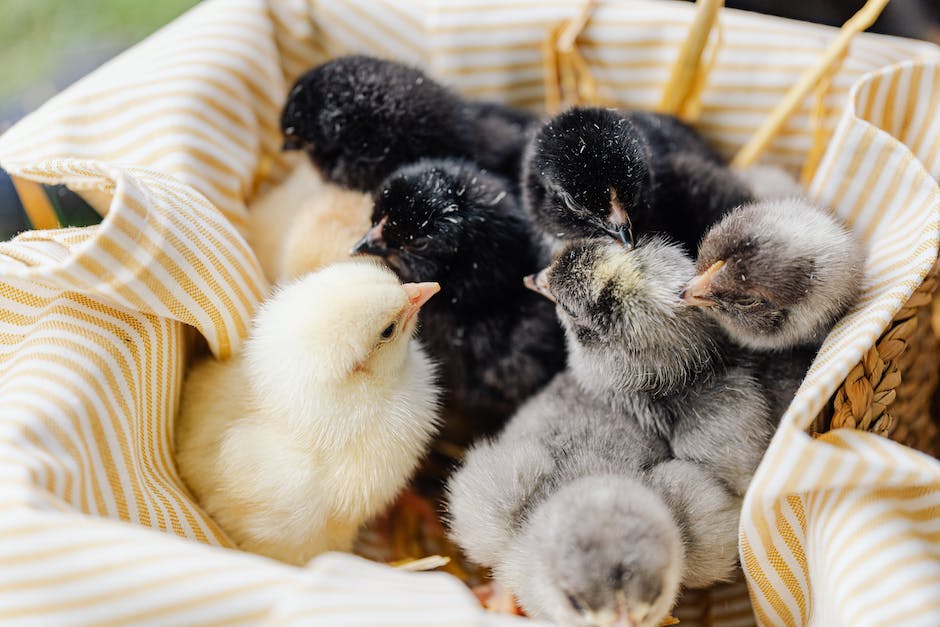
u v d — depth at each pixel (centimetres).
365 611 24
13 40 47
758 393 32
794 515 28
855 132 32
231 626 24
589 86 39
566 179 33
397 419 33
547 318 35
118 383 29
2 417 27
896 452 27
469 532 32
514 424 34
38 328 29
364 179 37
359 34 39
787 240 31
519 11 39
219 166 36
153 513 30
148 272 29
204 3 38
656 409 33
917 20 42
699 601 34
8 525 25
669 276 32
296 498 32
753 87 38
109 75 36
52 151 34
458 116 37
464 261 35
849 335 29
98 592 24
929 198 31
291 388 31
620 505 29
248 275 32
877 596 26
